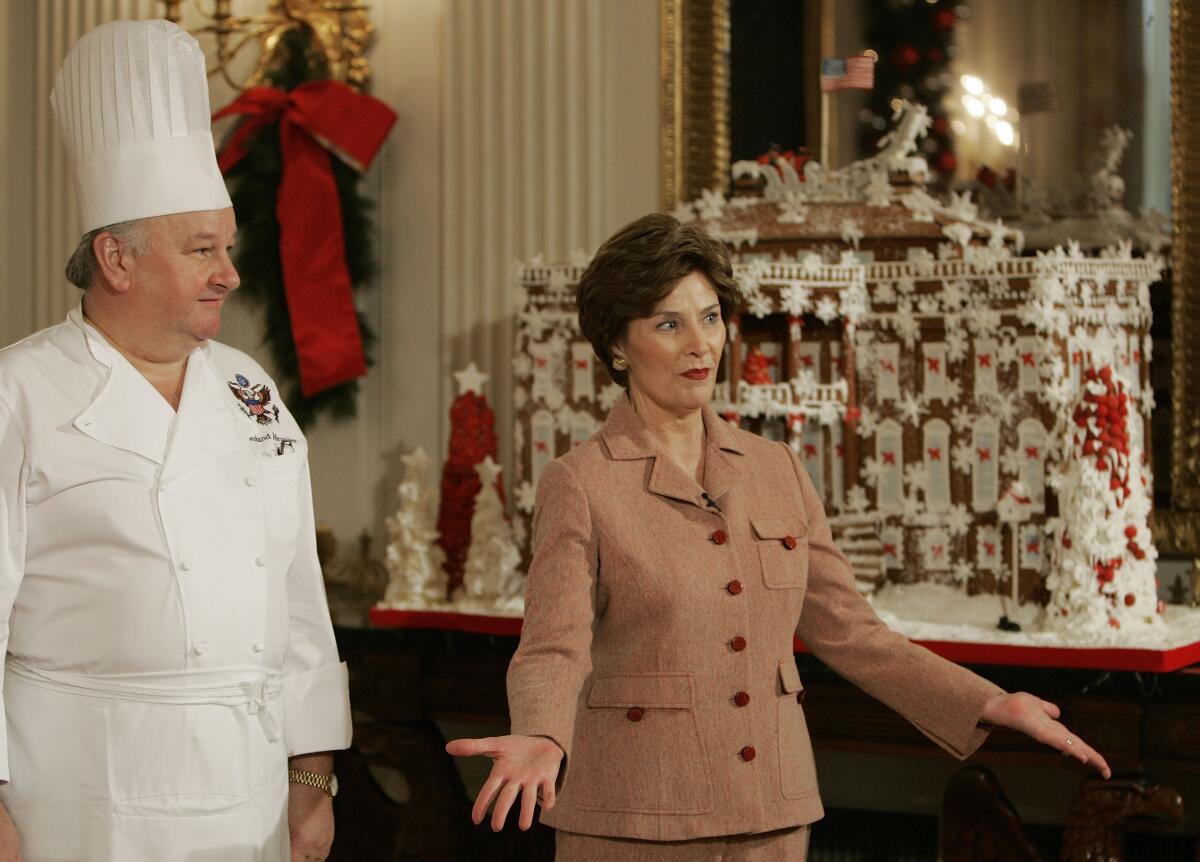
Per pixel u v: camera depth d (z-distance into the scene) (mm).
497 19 4215
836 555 2271
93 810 2059
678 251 2100
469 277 4234
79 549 2082
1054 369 3408
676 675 2027
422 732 3832
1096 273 3475
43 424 2070
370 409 4422
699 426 2203
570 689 1949
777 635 2104
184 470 2141
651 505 2094
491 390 4199
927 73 3930
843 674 2260
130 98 2150
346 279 4324
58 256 4766
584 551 2059
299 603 2389
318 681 2385
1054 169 3836
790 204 3709
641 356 2131
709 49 4070
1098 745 3146
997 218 3883
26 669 2100
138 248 2135
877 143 3965
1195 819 3646
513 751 1823
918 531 3596
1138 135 3766
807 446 3713
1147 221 3760
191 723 2104
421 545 3832
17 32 4820
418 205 4379
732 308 2211
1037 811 3789
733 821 1994
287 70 4375
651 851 2000
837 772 4012
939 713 2152
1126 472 3283
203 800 2109
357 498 4414
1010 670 3252
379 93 4430
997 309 3508
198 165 2188
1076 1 3799
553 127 4156
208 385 2250
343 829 4004
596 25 4125
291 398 4402
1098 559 3246
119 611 2074
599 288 2145
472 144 4242
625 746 2023
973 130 3896
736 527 2107
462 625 3639
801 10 4023
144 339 2174
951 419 3568
